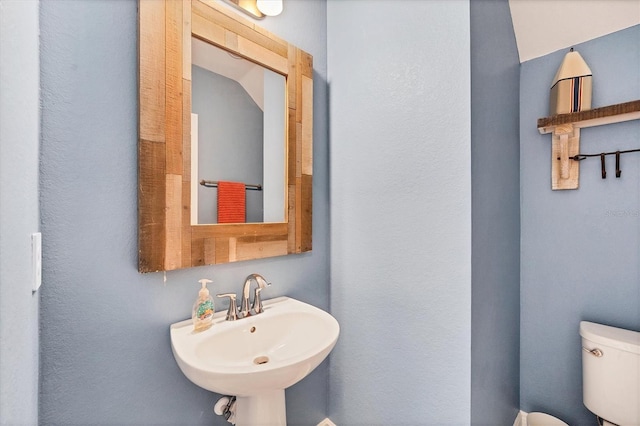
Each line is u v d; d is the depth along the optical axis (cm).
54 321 71
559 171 136
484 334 104
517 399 146
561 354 139
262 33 110
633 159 121
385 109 117
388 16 116
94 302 76
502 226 123
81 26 74
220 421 102
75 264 73
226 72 102
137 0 80
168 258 85
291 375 74
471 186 94
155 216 83
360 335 126
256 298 104
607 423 115
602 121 122
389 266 116
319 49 137
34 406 61
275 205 117
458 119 97
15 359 40
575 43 134
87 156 75
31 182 55
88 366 76
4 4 35
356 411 128
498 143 118
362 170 125
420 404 106
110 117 78
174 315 91
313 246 134
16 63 42
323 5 140
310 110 127
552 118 129
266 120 114
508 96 131
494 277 114
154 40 82
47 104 69
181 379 93
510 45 134
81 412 75
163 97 84
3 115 35
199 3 92
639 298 120
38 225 65
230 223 102
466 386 95
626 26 121
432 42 103
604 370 115
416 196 108
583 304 133
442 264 101
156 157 83
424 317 105
